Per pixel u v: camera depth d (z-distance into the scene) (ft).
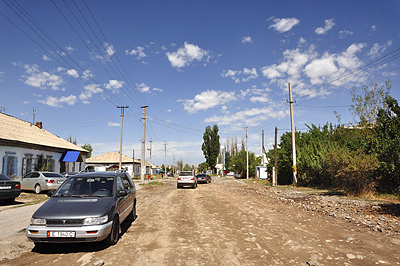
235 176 243.60
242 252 18.53
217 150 279.90
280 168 109.40
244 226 27.07
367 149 53.67
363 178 51.19
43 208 19.90
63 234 18.16
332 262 16.44
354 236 22.89
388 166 47.67
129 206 27.89
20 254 18.45
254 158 207.82
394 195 48.52
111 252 18.69
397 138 45.62
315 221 29.78
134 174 212.64
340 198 49.88
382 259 16.96
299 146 99.25
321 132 95.61
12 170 71.41
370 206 38.45
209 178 132.87
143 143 124.57
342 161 52.13
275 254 18.07
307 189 75.46
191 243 20.83
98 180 24.26
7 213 34.14
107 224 19.27
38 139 88.28
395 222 27.66
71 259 17.35
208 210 38.11
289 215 33.78
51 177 59.00
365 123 66.18
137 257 17.58
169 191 74.43
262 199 53.06
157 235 23.45
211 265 16.10
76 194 22.84
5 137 68.90
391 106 49.80
